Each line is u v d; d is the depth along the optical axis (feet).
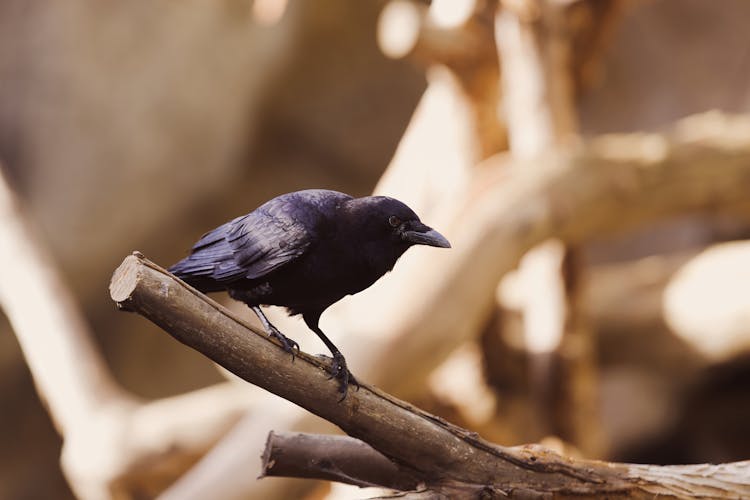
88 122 71.87
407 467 18.04
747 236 73.61
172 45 74.33
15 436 73.15
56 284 43.65
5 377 71.67
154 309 15.28
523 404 41.98
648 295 55.42
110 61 72.54
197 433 38.99
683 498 18.65
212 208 77.46
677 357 55.62
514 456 18.29
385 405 17.30
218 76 75.72
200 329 15.66
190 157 75.05
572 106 42.75
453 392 42.86
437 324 34.76
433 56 39.99
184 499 32.24
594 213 39.55
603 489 18.45
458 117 41.39
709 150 42.42
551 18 39.52
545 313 40.29
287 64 77.97
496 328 42.04
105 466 39.11
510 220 37.01
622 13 41.75
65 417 40.47
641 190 40.88
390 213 19.49
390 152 82.17
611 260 80.79
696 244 76.69
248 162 78.89
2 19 71.72
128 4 73.46
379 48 79.92
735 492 18.97
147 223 73.97
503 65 40.24
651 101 82.38
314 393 16.78
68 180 71.31
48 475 74.43
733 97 79.71
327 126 81.61
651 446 64.90
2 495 73.41
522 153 40.34
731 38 80.38
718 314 53.01
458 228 36.68
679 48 81.61
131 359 76.38
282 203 19.85
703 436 63.62
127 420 39.88
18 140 71.10
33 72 71.26
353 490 36.83
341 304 38.63
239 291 20.16
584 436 40.34
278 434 18.80
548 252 40.29
